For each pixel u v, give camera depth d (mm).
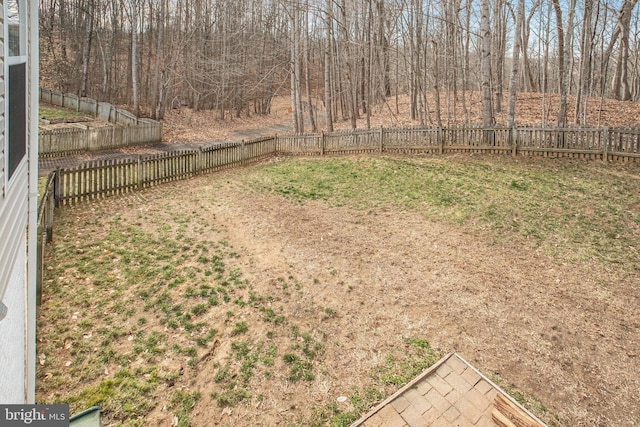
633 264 6664
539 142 12758
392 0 23344
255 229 8336
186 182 12180
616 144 11531
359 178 12305
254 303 5578
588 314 5438
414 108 25484
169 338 4793
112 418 3662
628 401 4016
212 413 3791
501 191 10203
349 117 32781
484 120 14250
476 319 5336
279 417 3777
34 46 3619
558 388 4188
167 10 28203
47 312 5113
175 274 6246
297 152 17641
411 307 5609
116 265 6438
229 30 32125
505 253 7266
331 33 22312
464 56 27078
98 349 4531
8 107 2588
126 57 40281
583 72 17359
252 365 4418
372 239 7934
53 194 8477
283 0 19984
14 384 2857
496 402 3775
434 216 9031
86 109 25250
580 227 8086
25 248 3432
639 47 36375
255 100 38625
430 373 4312
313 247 7520
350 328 5125
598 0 17938
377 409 3818
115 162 10289
